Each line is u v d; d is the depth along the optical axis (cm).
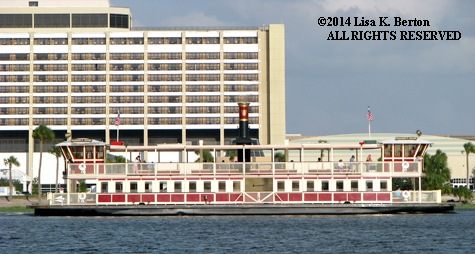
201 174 14300
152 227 13475
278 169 14250
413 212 14112
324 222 14062
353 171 14212
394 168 14175
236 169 14312
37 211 14500
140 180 14375
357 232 12619
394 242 11475
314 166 14262
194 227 13400
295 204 14075
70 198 14475
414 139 14362
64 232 12975
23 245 11462
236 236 12175
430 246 11075
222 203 14138
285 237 12025
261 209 14050
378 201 14050
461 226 13538
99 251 10781
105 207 14275
